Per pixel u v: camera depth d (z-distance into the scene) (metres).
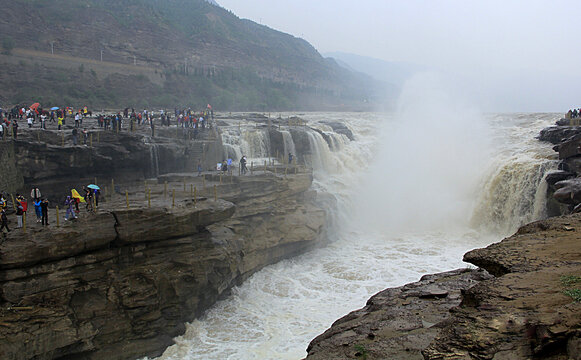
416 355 10.67
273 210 39.53
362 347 11.45
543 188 43.44
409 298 14.78
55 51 119.19
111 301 24.58
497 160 52.66
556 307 8.63
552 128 56.09
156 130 44.53
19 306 21.52
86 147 35.19
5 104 79.56
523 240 13.23
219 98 121.19
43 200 24.42
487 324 8.76
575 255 11.40
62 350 22.52
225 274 30.52
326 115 100.06
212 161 46.16
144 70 130.50
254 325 28.48
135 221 26.08
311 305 31.23
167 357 25.27
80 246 23.75
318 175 53.19
